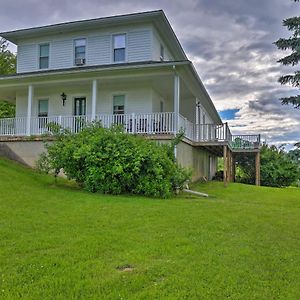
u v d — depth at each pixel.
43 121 16.89
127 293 3.36
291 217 8.16
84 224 6.31
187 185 13.99
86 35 18.31
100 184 11.06
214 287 3.58
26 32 18.92
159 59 18.33
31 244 4.88
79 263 4.16
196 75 14.80
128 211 7.79
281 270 4.21
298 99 17.08
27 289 3.39
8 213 6.87
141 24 17.33
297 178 26.48
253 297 3.39
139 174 11.16
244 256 4.70
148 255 4.55
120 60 17.59
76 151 11.30
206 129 20.64
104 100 17.22
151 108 16.55
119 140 11.56
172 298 3.27
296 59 17.05
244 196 13.93
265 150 27.94
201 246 5.09
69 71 14.97
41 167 12.38
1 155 16.03
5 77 16.11
